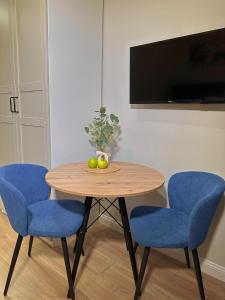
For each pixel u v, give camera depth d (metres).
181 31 1.87
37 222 1.66
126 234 1.74
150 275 1.91
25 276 1.87
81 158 2.41
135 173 1.90
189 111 1.89
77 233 1.84
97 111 2.46
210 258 1.93
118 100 2.37
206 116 1.81
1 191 1.57
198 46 1.72
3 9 2.44
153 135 2.14
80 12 2.20
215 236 1.88
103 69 2.44
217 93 1.68
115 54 2.32
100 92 2.47
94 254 2.16
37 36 2.11
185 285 1.82
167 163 2.08
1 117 2.75
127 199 2.42
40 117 2.23
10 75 2.50
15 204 1.52
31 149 2.40
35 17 2.09
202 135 1.85
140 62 2.04
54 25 2.06
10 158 2.73
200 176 1.79
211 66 1.68
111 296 1.70
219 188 1.49
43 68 2.11
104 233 2.50
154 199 2.22
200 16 1.76
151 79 2.00
